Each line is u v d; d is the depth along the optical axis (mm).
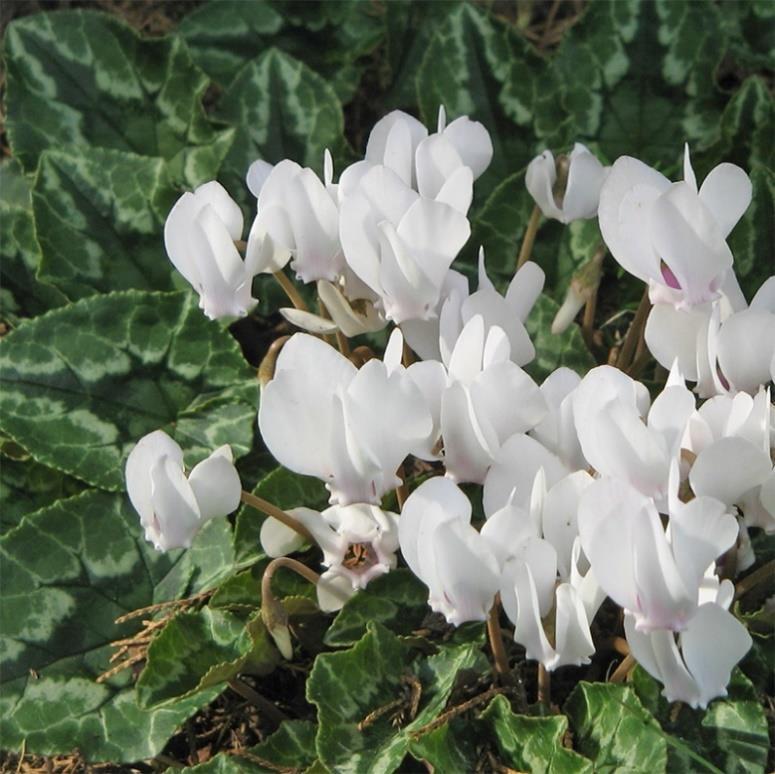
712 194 484
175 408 571
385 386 462
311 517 503
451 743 495
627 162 489
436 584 460
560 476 474
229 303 496
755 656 509
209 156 617
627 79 629
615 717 488
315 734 511
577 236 589
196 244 490
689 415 459
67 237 596
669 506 447
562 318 537
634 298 596
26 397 560
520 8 680
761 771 488
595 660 520
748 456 463
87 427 562
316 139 621
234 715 538
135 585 544
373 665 503
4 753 533
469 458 476
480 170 527
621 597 448
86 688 531
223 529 540
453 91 629
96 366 567
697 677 456
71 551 543
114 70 631
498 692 503
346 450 467
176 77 627
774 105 600
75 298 594
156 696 511
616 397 455
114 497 551
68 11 633
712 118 627
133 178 602
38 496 572
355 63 674
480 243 591
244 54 670
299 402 468
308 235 493
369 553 500
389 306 490
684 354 499
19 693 529
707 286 482
